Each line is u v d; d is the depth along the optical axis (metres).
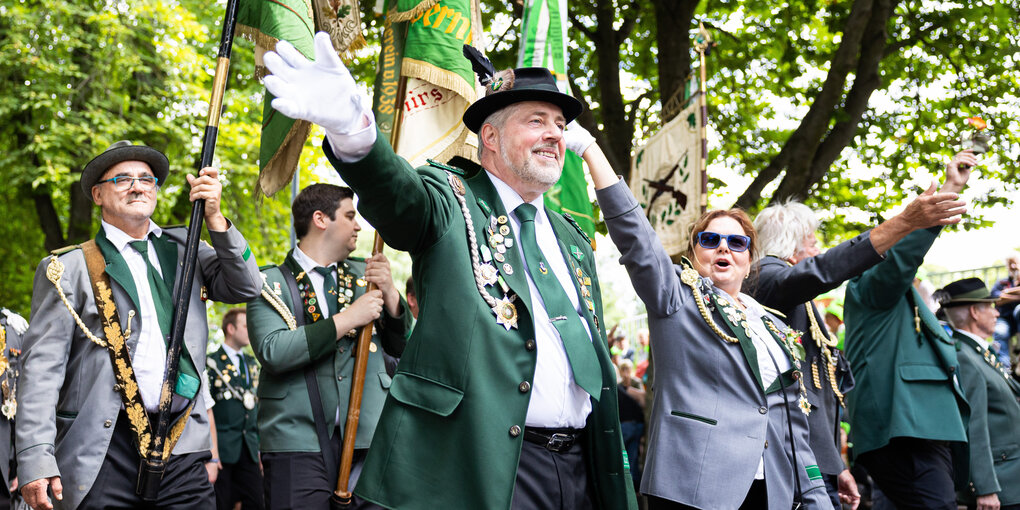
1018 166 10.96
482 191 3.03
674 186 7.37
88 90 14.61
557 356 2.97
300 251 4.68
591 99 10.75
